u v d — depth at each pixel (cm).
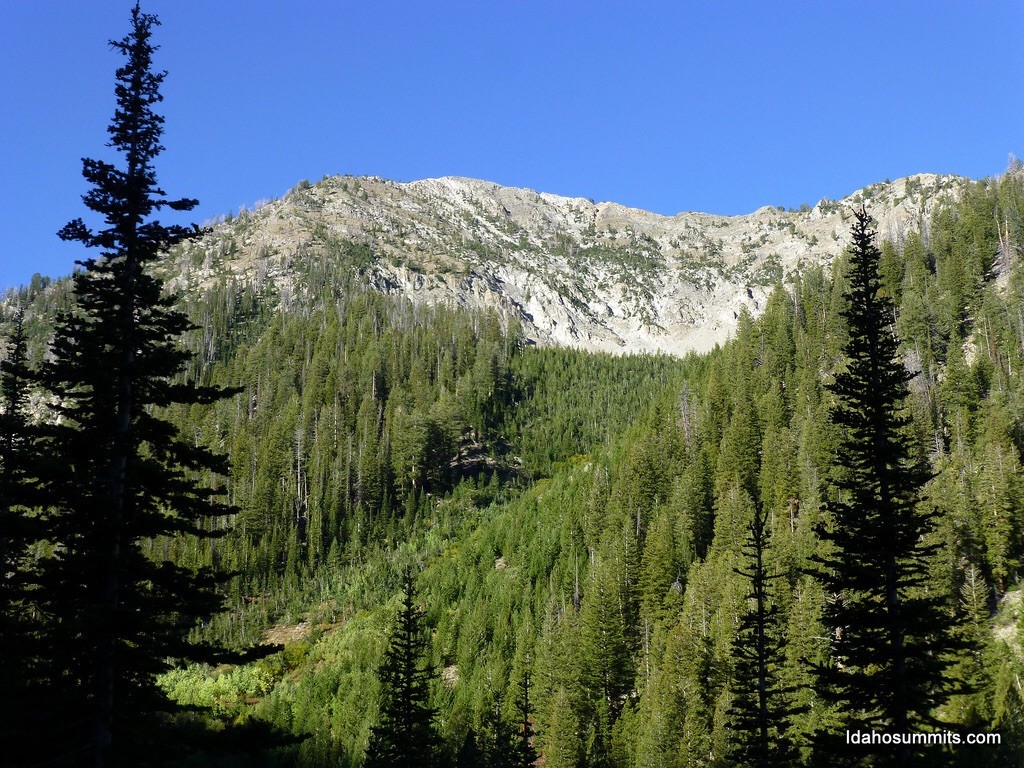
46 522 2209
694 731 6347
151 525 2280
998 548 7500
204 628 10719
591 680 7950
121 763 2122
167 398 2475
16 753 2036
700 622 7994
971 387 10888
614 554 9875
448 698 8369
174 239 2541
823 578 2786
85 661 2172
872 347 2898
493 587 10981
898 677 2564
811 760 3619
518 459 16788
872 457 2798
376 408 17488
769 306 17388
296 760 7150
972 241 16088
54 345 2364
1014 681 5916
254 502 13250
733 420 12112
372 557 12962
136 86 2541
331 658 9900
